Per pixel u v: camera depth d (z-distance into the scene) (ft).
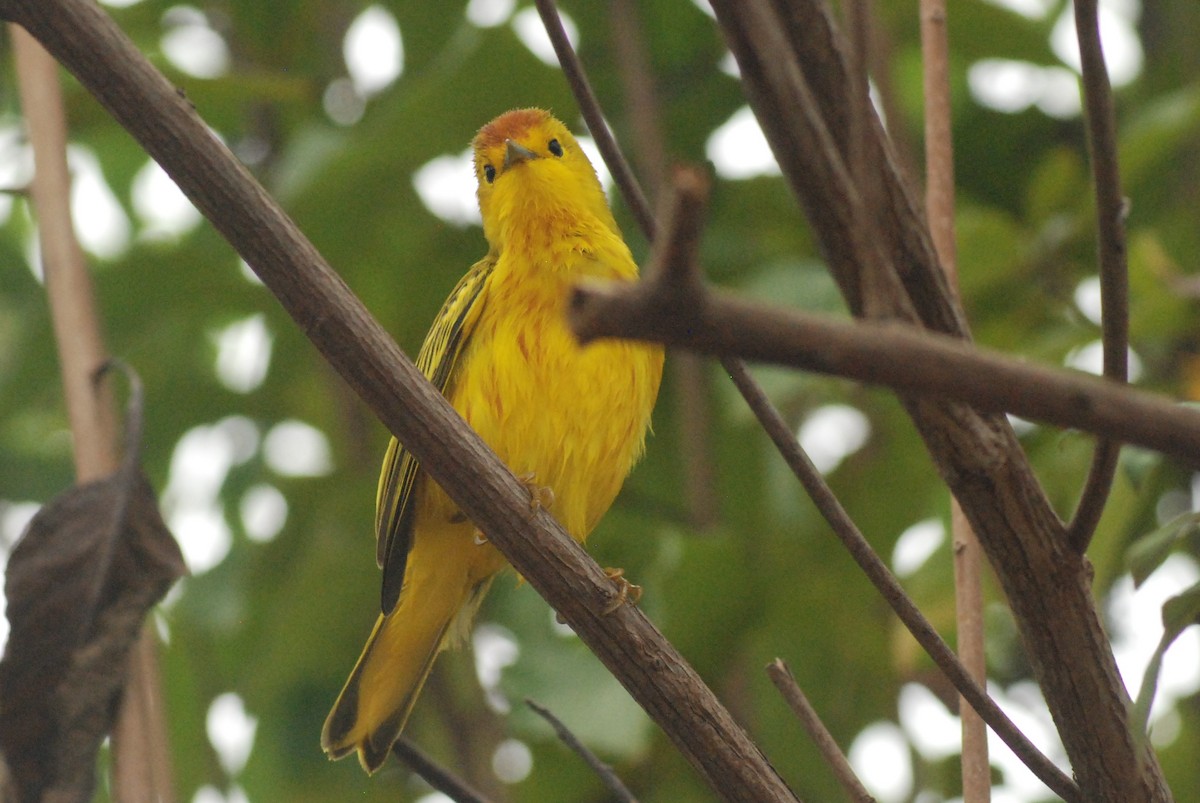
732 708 35.47
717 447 36.99
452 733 37.60
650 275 9.65
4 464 42.19
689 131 40.32
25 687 23.44
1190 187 38.73
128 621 23.84
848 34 13.98
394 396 19.47
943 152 22.43
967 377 9.72
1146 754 17.85
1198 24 40.11
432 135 35.94
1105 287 15.35
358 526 36.52
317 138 36.37
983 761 20.57
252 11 41.22
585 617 20.95
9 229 44.98
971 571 21.52
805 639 35.65
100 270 37.55
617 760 36.42
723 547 32.78
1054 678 17.71
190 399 40.65
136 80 18.11
